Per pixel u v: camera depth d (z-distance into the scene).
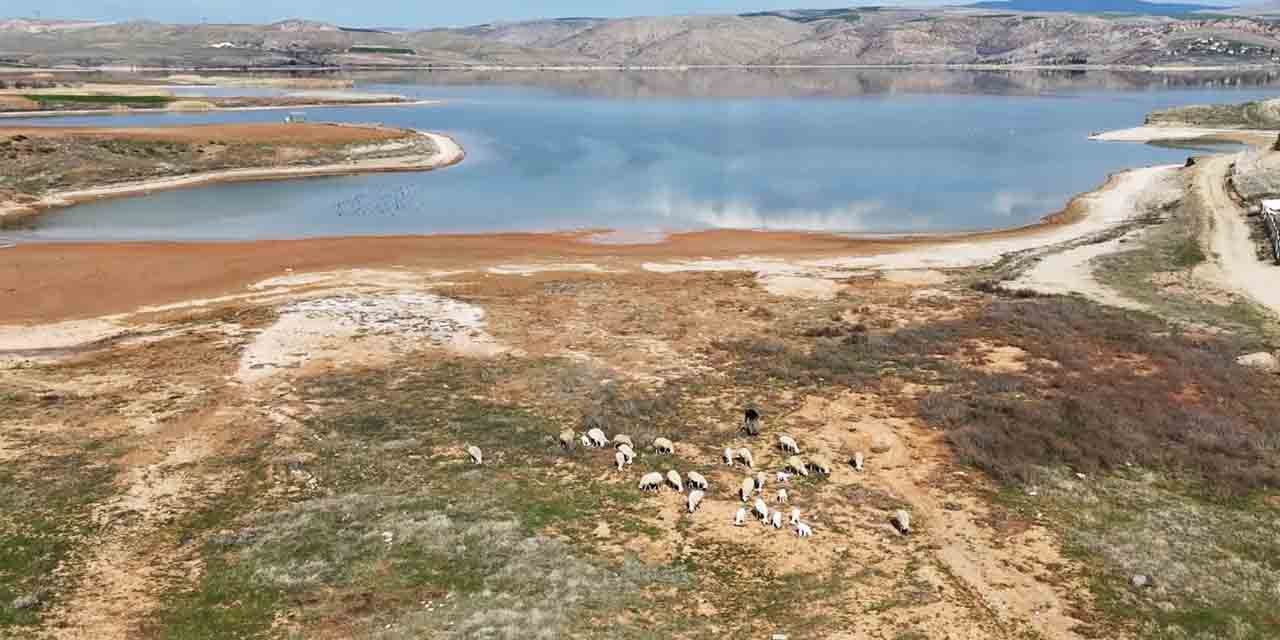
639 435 24.70
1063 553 18.39
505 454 23.50
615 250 49.75
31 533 18.72
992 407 26.11
